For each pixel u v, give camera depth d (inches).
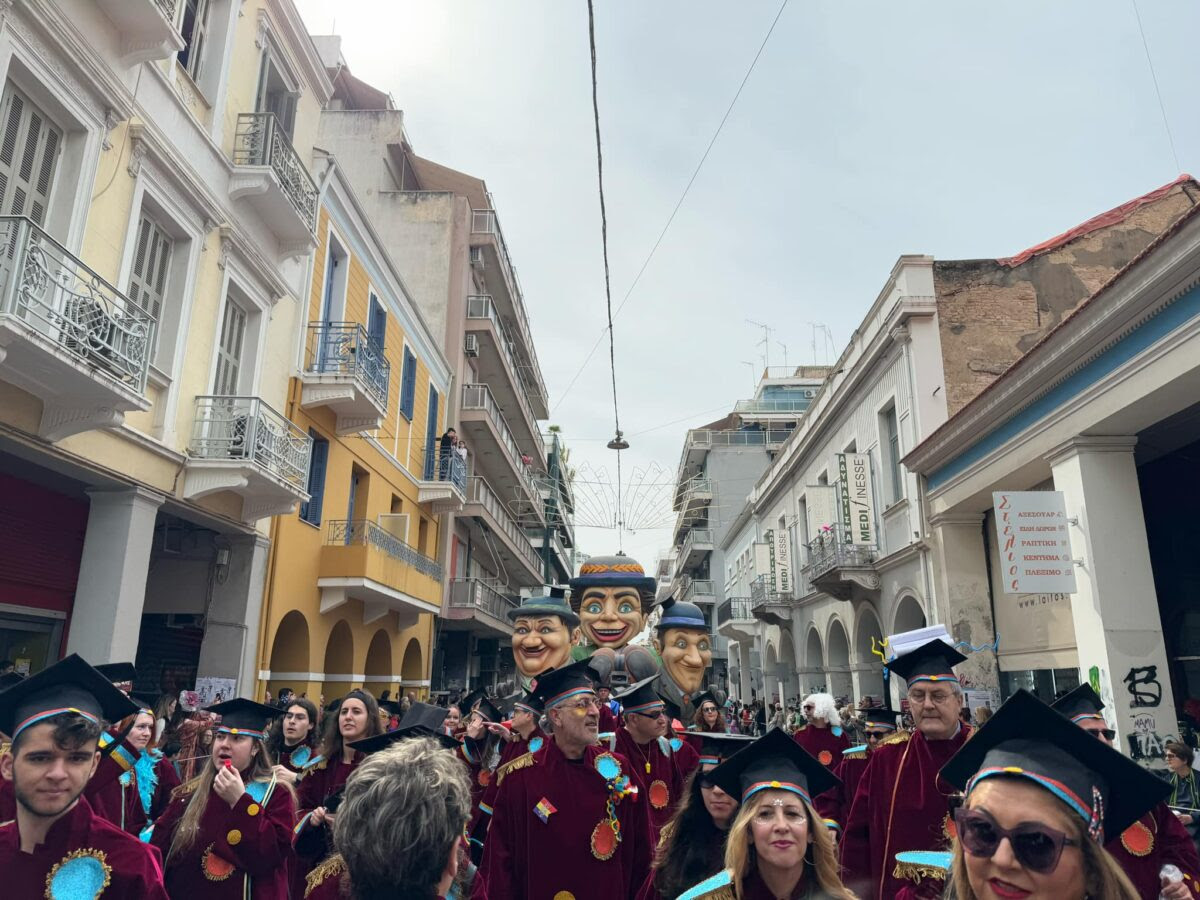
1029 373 464.4
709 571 1768.0
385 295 729.0
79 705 109.0
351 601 655.8
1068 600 495.2
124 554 368.5
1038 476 502.0
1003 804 80.0
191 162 414.9
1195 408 423.5
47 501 372.8
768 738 119.2
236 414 439.5
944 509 593.6
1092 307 404.2
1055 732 83.6
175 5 383.2
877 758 178.5
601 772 154.6
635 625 291.7
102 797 159.6
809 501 827.4
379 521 705.6
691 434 1733.5
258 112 483.5
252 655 490.0
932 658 174.1
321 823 163.6
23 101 310.2
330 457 611.2
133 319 328.5
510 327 1277.1
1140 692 395.9
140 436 371.9
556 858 149.9
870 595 741.3
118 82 348.5
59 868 105.0
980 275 660.7
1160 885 137.9
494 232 1058.1
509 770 160.2
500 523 1129.4
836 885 114.0
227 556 486.3
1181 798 296.0
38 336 272.7
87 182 335.0
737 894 114.4
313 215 535.2
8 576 350.0
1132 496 422.6
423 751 94.1
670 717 258.7
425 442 866.1
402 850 82.7
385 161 1022.4
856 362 759.7
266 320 505.0
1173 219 675.4
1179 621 477.7
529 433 1423.5
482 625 1047.0
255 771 168.4
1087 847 78.6
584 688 158.9
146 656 479.2
